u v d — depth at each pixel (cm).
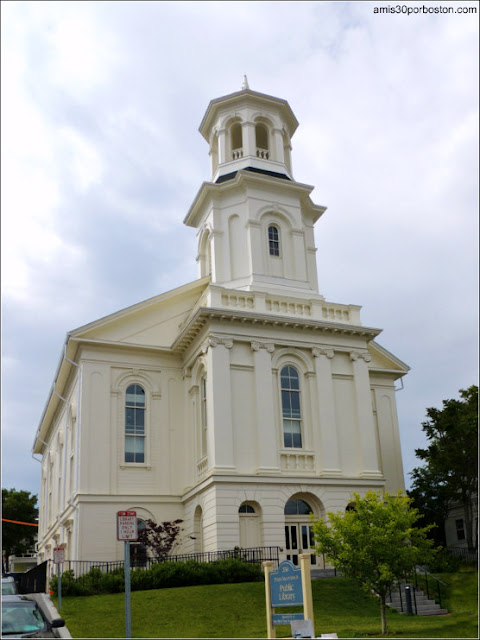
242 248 3362
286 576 1434
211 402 2809
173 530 2855
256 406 2859
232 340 2912
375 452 3027
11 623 1479
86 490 2928
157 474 3086
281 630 1781
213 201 3472
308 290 3344
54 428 4206
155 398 3194
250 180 3406
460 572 2631
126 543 1338
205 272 3600
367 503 1978
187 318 3309
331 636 1345
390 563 1833
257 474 2742
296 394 3009
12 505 5984
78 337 3109
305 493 2823
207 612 1970
